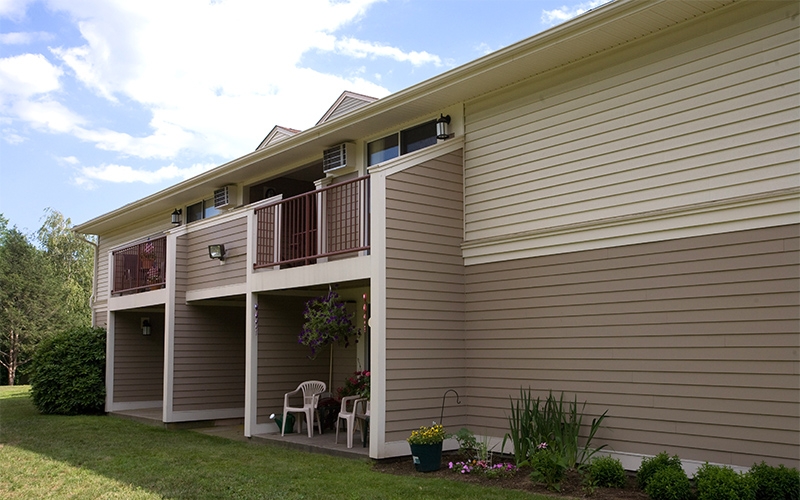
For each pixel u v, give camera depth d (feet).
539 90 27.04
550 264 26.00
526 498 19.98
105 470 26.61
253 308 35.09
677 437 21.68
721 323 20.97
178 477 24.77
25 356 111.34
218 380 41.65
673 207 22.48
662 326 22.44
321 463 26.58
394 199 27.07
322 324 31.58
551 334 25.70
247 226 36.27
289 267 35.19
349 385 32.53
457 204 29.27
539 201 26.63
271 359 35.47
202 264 40.14
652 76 23.47
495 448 27.09
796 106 19.89
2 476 25.98
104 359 49.98
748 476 18.42
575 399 24.34
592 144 25.08
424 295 27.61
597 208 24.71
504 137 28.19
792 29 20.15
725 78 21.57
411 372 26.84
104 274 62.64
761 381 19.93
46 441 34.68
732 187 21.13
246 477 24.23
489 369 27.71
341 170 35.58
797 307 19.38
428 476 23.70
